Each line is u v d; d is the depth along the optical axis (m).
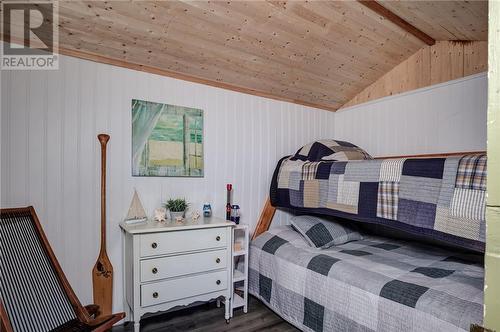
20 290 1.59
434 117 2.79
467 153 2.55
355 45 2.65
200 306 2.54
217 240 2.26
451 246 2.39
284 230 2.79
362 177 2.20
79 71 2.15
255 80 2.86
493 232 0.47
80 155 2.15
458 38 2.62
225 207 2.82
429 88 2.83
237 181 2.91
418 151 2.90
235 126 2.91
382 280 1.74
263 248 2.61
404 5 2.21
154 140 2.45
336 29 2.41
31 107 1.99
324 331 1.94
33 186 1.99
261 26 2.22
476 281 1.64
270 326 2.23
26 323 1.53
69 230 2.11
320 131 3.58
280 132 3.23
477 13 2.12
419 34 2.64
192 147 2.64
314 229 2.53
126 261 2.20
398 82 3.10
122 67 2.32
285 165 2.95
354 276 1.85
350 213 2.24
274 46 2.45
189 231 2.14
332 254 2.21
